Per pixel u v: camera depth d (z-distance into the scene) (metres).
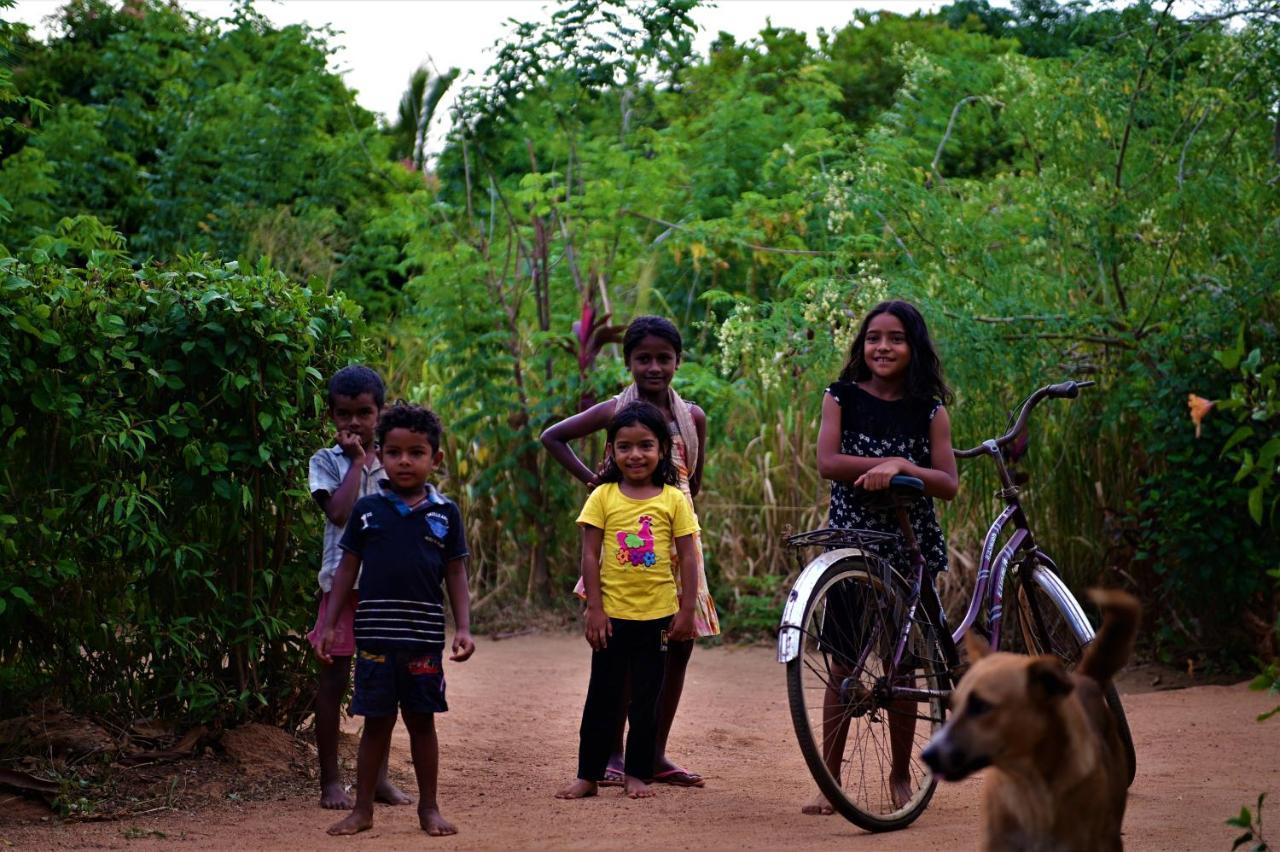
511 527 10.90
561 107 12.16
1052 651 5.39
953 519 9.70
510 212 12.84
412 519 4.81
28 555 5.14
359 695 4.70
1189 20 9.39
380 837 4.60
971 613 5.05
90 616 5.33
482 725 6.94
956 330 8.77
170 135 16.30
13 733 5.22
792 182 13.58
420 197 12.40
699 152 15.62
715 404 11.30
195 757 5.45
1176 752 6.05
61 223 6.00
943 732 3.03
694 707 7.68
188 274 5.49
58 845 4.44
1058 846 3.09
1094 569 9.26
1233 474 8.25
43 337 4.94
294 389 5.55
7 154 16.53
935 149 13.92
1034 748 3.05
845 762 5.40
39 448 5.16
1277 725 6.64
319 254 14.12
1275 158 9.30
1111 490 9.30
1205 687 8.05
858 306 9.21
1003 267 9.50
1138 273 9.27
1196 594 8.48
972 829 4.76
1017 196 9.75
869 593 4.91
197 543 5.36
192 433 5.38
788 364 10.32
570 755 6.25
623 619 5.34
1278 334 8.38
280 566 5.61
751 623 10.28
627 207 12.53
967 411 9.09
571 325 12.08
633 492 5.42
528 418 11.07
